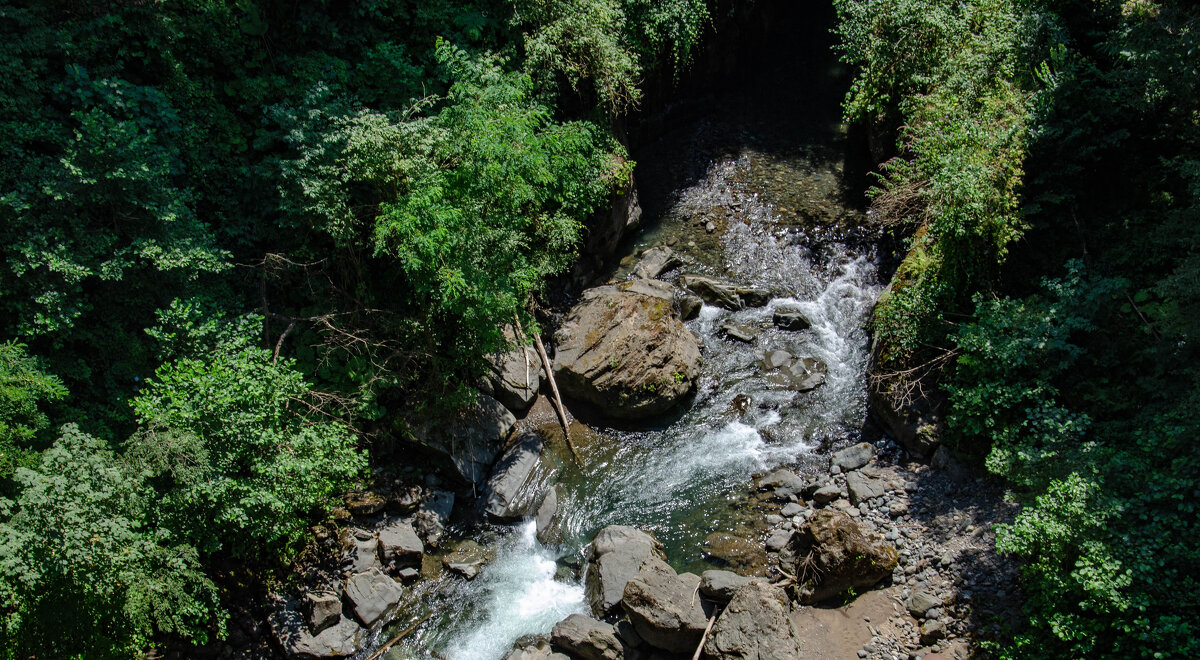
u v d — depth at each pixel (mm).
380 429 14102
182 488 10336
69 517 8844
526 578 12727
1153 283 12508
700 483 13836
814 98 22031
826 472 13641
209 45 14289
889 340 14188
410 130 13203
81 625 9219
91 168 11781
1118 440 11297
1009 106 14492
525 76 14562
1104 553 9344
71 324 11508
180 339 11883
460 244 12680
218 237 14133
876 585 11750
